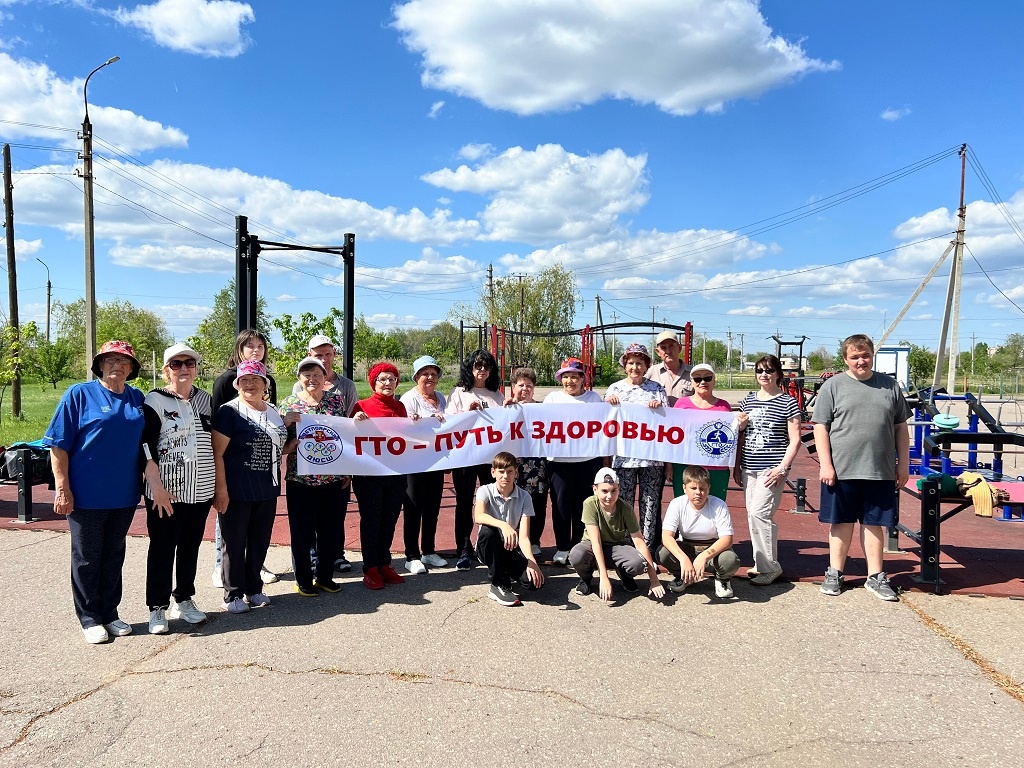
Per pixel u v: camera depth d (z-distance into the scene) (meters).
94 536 4.31
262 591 5.09
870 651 4.16
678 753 3.07
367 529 5.34
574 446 5.77
